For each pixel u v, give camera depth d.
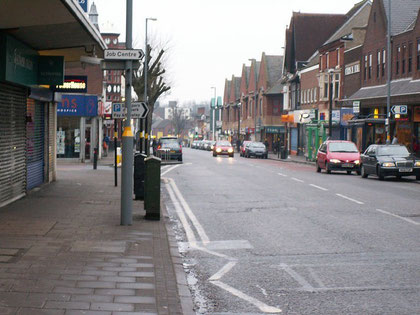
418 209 15.14
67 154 39.06
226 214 14.45
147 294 6.82
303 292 7.31
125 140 11.77
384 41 41.72
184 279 7.78
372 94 41.25
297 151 69.25
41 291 6.74
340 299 6.97
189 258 9.38
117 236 10.54
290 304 6.79
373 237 11.07
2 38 13.77
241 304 6.80
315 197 18.23
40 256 8.63
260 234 11.55
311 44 69.75
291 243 10.59
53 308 6.10
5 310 5.96
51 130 22.16
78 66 22.98
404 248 10.01
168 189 21.34
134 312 6.12
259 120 89.25
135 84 48.06
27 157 18.12
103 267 8.09
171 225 12.70
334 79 53.66
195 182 24.59
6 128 15.09
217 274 8.30
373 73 43.69
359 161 31.77
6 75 13.88
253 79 97.88
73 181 22.64
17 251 8.93
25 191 17.44
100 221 12.27
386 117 37.62
